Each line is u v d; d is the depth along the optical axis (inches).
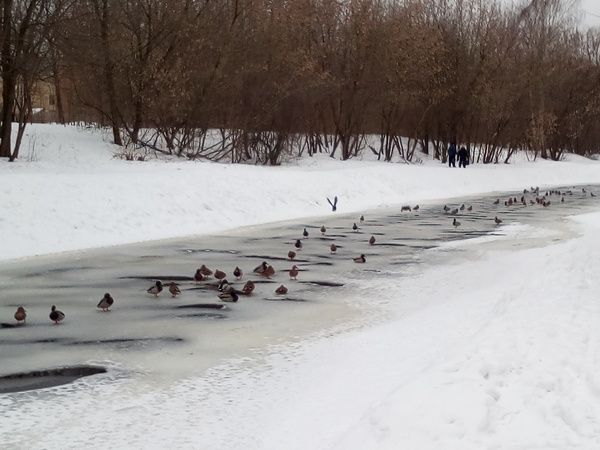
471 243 861.2
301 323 473.7
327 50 1850.4
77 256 729.6
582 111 2652.6
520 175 2034.9
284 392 336.8
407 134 2199.8
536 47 2309.3
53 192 863.1
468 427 234.5
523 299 422.9
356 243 855.7
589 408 248.2
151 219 917.2
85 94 1695.4
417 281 622.2
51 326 461.1
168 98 1435.8
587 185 2092.8
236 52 1553.9
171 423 298.4
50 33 1207.6
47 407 317.1
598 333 333.1
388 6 1913.1
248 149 1631.4
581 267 503.8
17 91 1349.7
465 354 309.9
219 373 366.9
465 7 2063.2
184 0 1509.6
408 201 1438.2
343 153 1878.7
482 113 2032.5
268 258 737.6
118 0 1402.6
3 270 650.2
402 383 303.1
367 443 235.1
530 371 286.0
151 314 495.8
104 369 373.7
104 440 279.9
